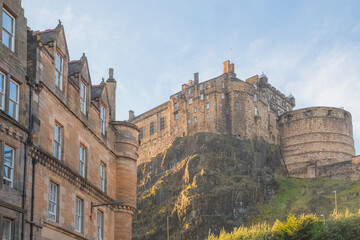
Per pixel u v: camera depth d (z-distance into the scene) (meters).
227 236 86.19
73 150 29.97
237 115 137.62
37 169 25.16
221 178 126.44
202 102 139.88
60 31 29.09
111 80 41.03
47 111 26.67
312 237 67.81
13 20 24.39
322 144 143.88
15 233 22.42
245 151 134.50
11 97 23.59
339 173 133.75
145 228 127.00
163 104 150.75
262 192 129.00
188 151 136.25
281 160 143.62
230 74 148.75
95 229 32.47
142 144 153.62
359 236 65.19
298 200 126.81
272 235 74.31
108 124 36.72
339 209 118.62
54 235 26.56
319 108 147.25
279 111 156.75
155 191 133.12
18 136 23.42
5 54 23.05
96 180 33.56
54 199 27.33
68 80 29.86
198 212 117.81
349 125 150.75
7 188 22.17
